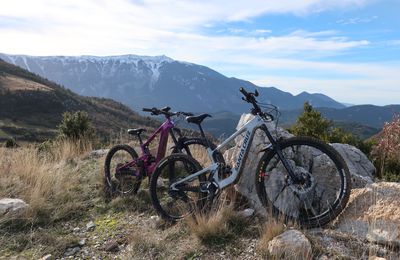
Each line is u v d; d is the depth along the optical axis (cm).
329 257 351
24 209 519
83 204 564
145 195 570
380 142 795
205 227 419
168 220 476
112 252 428
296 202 441
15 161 743
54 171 673
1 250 444
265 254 369
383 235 358
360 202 420
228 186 461
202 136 519
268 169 475
